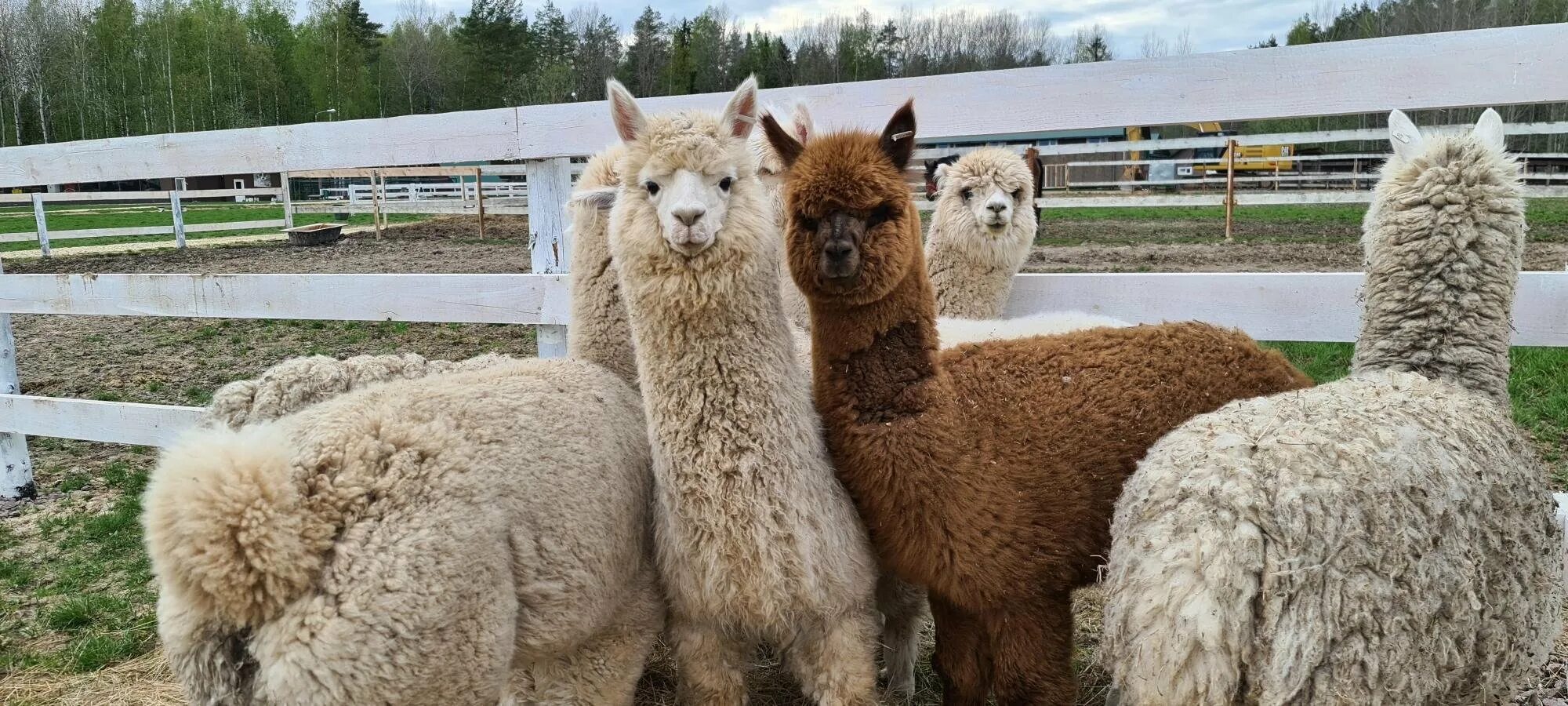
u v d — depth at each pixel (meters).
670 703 4.10
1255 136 21.62
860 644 3.39
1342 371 8.26
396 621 2.53
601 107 5.24
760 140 5.18
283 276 5.96
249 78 62.91
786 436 3.30
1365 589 2.46
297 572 2.48
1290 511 2.50
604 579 3.22
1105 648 2.84
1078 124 4.73
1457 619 2.59
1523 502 2.86
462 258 17.58
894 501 3.32
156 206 35.44
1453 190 3.59
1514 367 7.98
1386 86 4.25
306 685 2.46
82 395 9.27
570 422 3.35
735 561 3.23
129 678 4.38
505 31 67.50
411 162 5.67
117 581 5.32
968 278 6.63
